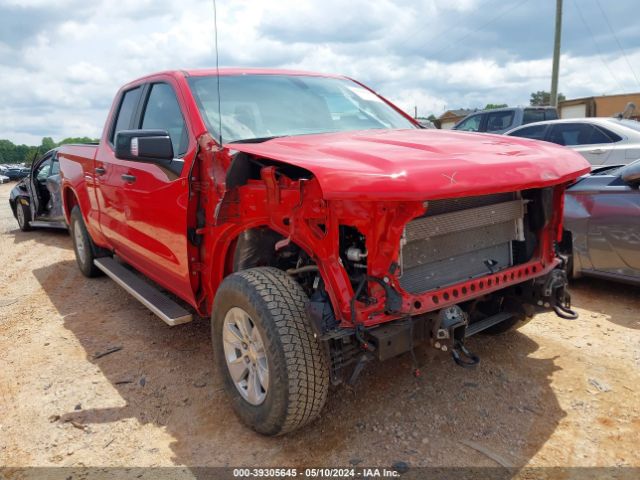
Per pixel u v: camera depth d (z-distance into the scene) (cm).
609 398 315
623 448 270
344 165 248
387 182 231
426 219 277
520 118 1125
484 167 255
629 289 507
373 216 251
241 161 295
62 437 304
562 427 288
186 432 303
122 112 492
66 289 599
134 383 363
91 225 559
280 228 278
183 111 364
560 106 2406
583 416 298
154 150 331
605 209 464
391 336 253
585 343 390
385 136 330
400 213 250
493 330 390
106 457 283
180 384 358
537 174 271
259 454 278
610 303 472
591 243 477
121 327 468
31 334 464
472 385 334
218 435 298
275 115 373
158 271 417
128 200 429
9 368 396
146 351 413
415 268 284
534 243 334
